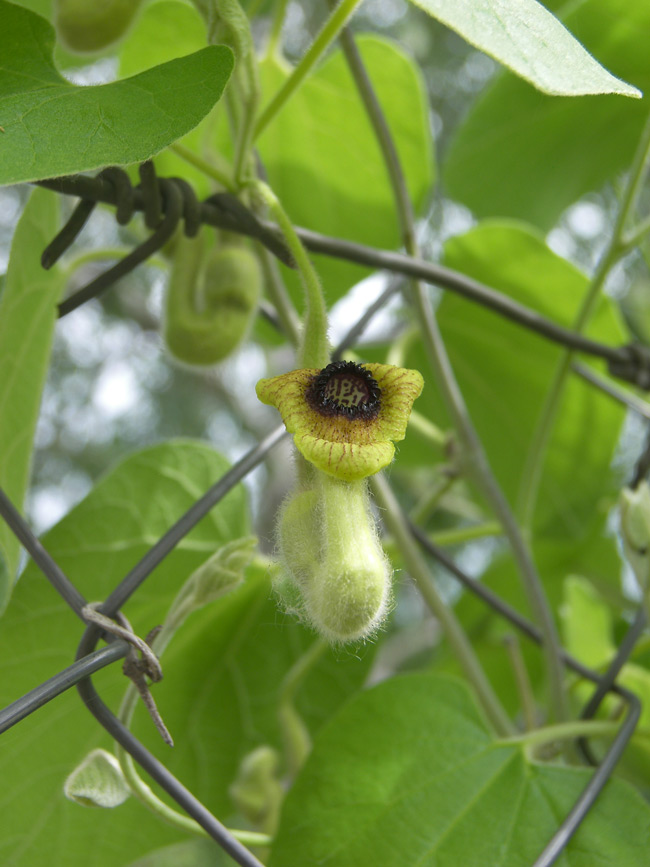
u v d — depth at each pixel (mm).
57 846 279
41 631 280
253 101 256
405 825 258
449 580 905
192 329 275
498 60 214
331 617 220
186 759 296
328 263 359
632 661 339
